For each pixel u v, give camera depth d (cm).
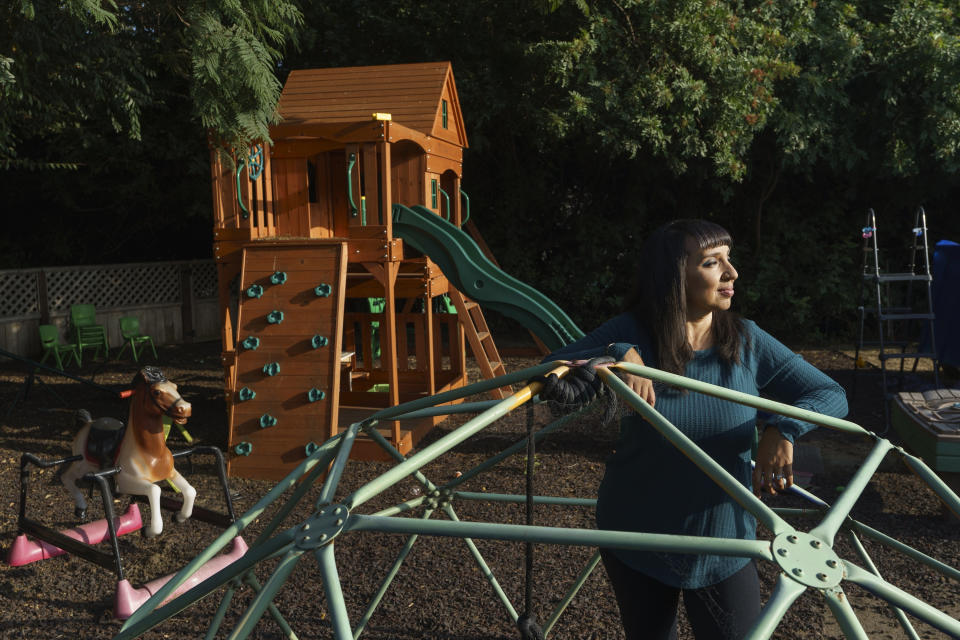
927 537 489
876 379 1028
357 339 1434
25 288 1327
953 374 919
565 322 720
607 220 1470
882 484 598
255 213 727
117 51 670
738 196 1458
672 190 1489
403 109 789
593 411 182
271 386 653
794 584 132
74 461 471
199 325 1562
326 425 635
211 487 618
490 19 1241
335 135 686
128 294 1459
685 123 1115
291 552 150
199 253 1745
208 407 916
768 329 1424
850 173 1377
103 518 542
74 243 1636
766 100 1117
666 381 177
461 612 387
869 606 395
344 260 668
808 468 637
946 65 1158
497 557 456
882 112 1254
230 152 687
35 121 879
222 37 608
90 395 988
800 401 196
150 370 457
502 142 1417
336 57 1282
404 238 745
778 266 1405
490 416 169
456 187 902
